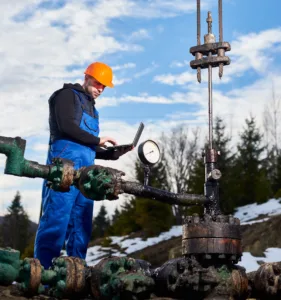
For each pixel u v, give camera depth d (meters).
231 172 27.23
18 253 3.54
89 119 4.94
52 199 4.70
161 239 21.92
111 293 3.45
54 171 3.57
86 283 3.62
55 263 3.68
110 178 3.55
